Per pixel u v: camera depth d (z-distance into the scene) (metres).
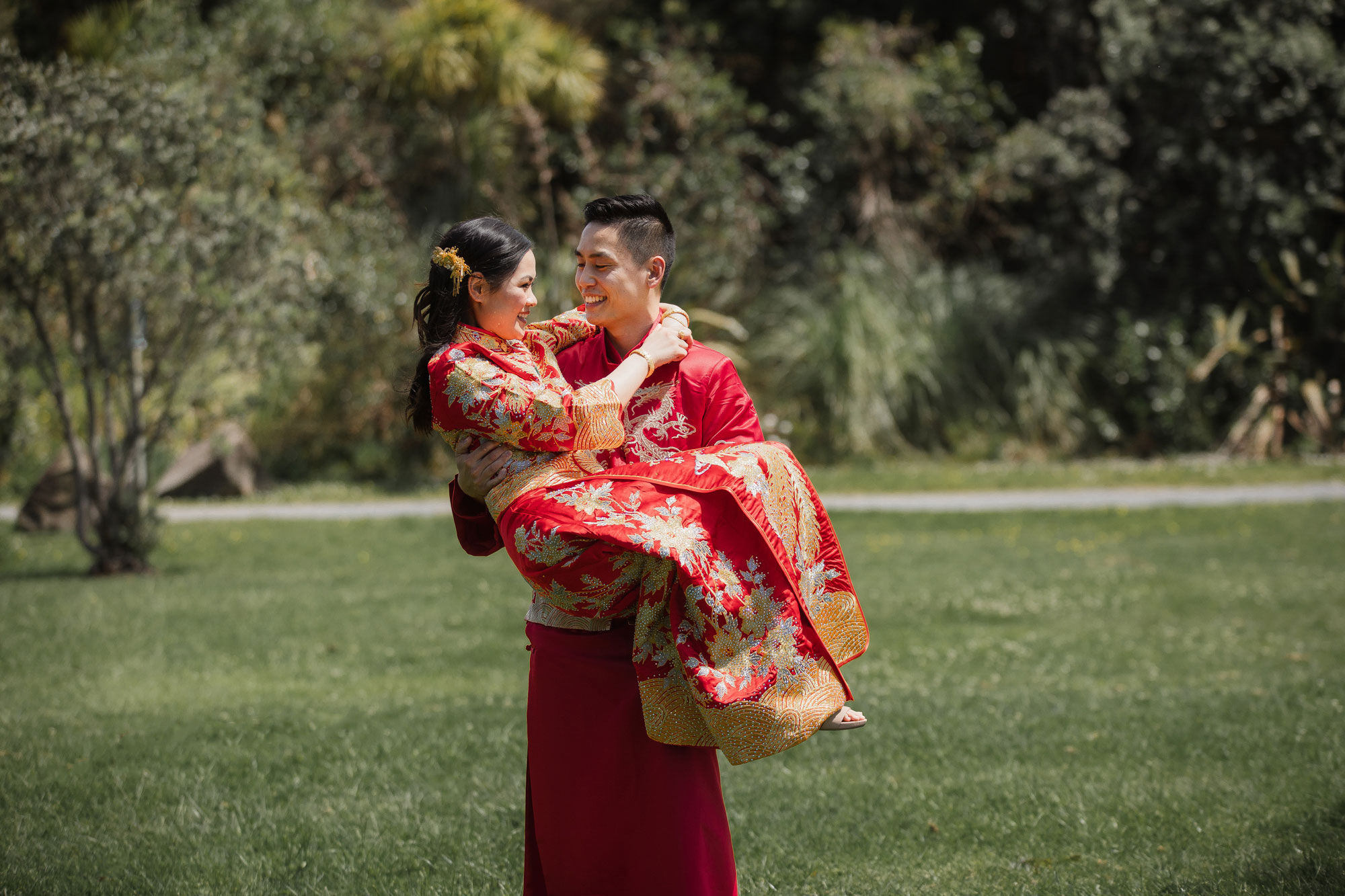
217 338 10.55
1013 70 23.45
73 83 9.28
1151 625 7.85
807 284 21.17
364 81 20.69
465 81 18.20
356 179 20.23
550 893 2.73
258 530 13.30
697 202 20.20
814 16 22.98
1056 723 5.23
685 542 2.55
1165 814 4.04
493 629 7.93
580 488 2.62
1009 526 13.20
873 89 20.50
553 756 2.70
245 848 3.87
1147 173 19.98
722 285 20.33
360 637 7.66
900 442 19.56
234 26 18.48
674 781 2.62
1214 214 19.62
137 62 15.42
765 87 23.58
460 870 3.69
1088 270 20.59
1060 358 20.12
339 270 15.88
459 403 2.64
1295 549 11.01
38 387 16.89
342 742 5.07
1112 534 12.44
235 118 10.85
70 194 9.12
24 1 19.02
